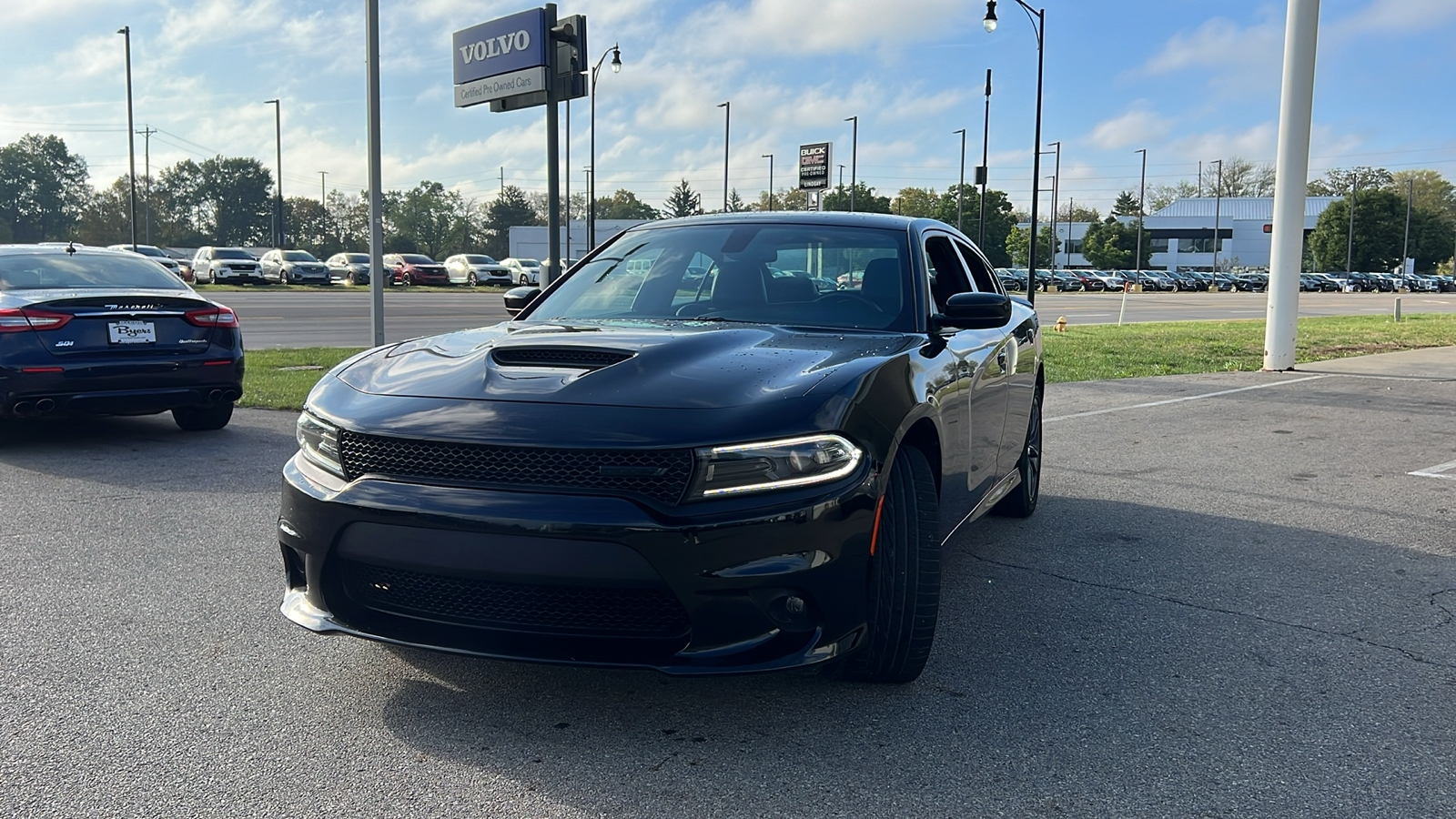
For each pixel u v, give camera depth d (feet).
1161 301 164.55
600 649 8.75
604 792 8.20
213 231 424.46
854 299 12.39
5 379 22.04
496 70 38.24
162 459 22.63
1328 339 64.75
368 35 35.76
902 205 381.19
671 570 8.31
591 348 10.05
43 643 11.46
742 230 13.89
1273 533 17.02
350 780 8.36
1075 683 10.53
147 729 9.31
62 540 15.84
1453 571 14.88
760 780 8.40
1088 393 36.40
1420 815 7.92
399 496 8.79
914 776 8.49
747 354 10.05
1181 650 11.57
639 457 8.43
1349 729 9.51
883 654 9.93
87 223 379.96
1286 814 7.95
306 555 9.44
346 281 174.09
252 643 11.49
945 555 11.46
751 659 8.56
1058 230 404.77
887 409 9.54
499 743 9.04
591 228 147.02
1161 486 20.88
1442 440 26.63
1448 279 306.14
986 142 158.92
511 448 8.57
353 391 9.90
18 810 7.82
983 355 13.34
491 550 8.47
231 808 7.89
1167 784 8.41
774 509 8.49
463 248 427.74
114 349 23.29
